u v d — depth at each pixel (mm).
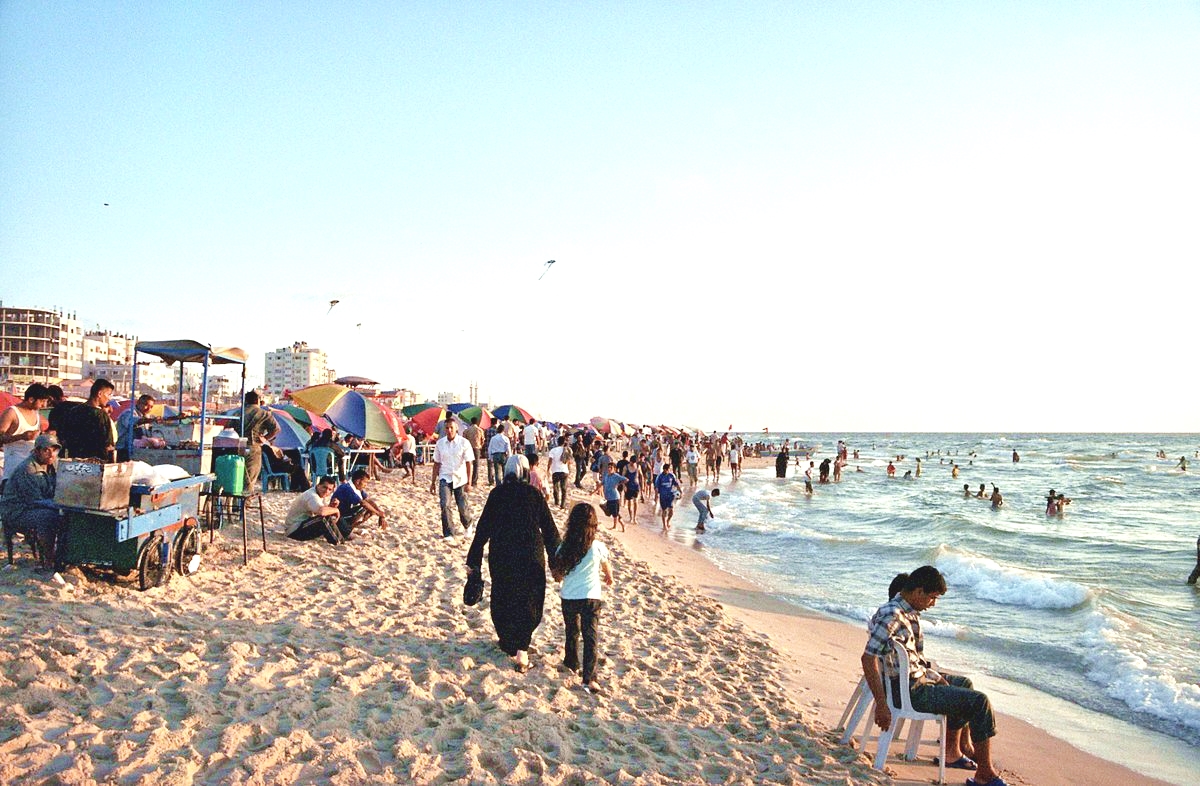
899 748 5824
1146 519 26969
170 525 7578
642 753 5090
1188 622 11383
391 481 21875
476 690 5809
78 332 104438
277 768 4086
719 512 25875
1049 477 49125
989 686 8344
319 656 5992
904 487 39500
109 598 6621
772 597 12531
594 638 6297
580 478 29125
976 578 14086
